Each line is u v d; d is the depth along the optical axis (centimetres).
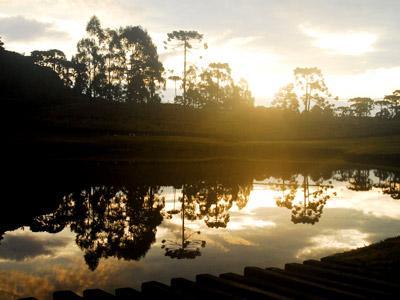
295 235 1260
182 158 5009
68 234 1324
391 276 689
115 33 9812
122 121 8038
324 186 2778
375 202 2039
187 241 1191
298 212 1744
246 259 977
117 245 1155
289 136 8175
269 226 1422
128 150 5544
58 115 7906
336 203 1998
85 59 9831
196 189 2553
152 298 554
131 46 9831
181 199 2152
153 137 6700
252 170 3881
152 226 1458
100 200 2061
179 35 9181
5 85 8612
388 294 553
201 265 932
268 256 1002
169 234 1306
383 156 5316
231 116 9762
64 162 4272
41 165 3944
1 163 3988
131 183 2770
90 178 2995
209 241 1191
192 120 8881
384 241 1015
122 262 970
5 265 948
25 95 8638
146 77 9912
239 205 1969
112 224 1493
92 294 575
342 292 547
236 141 7100
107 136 6600
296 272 678
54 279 840
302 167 4259
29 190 2373
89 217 1633
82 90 10562
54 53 10975
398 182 3025
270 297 529
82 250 1101
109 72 9919
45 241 1216
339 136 8381
